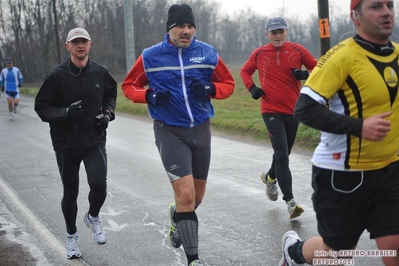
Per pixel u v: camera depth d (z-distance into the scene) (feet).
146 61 17.02
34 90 130.31
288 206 22.06
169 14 16.87
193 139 16.88
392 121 11.89
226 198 25.89
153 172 32.32
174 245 18.51
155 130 17.08
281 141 22.75
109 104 19.02
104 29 199.62
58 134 18.28
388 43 12.04
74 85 18.13
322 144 12.54
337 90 11.85
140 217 23.41
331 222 12.42
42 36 199.52
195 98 16.84
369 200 12.20
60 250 19.81
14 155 39.65
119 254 19.19
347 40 12.03
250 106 71.92
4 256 19.31
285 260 14.49
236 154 37.52
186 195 16.21
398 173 12.25
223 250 19.13
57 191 28.55
